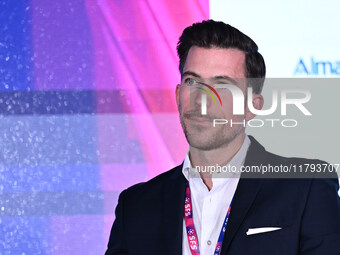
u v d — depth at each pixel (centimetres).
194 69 248
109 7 424
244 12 401
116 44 423
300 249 232
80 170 423
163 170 416
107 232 418
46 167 423
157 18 419
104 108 423
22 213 420
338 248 227
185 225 245
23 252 418
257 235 230
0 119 426
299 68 395
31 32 427
